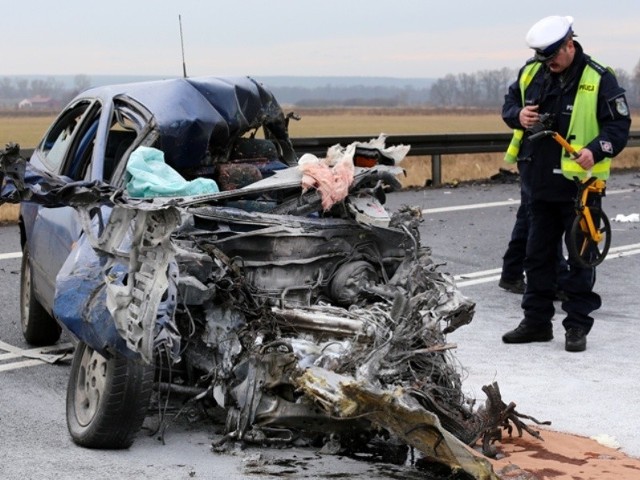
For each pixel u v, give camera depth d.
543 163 10.02
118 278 6.60
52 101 181.25
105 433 6.79
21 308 10.01
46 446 7.00
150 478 6.37
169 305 6.35
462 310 7.56
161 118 8.12
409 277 7.54
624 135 9.80
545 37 9.73
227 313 6.87
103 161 8.20
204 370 6.96
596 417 7.99
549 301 10.30
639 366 9.48
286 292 7.23
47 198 7.00
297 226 7.35
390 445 7.04
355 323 6.72
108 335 6.52
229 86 8.66
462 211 18.70
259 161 8.82
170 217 6.20
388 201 19.72
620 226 17.72
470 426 6.86
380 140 8.29
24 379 8.78
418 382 6.65
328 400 6.14
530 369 9.33
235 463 6.66
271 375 6.57
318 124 84.00
